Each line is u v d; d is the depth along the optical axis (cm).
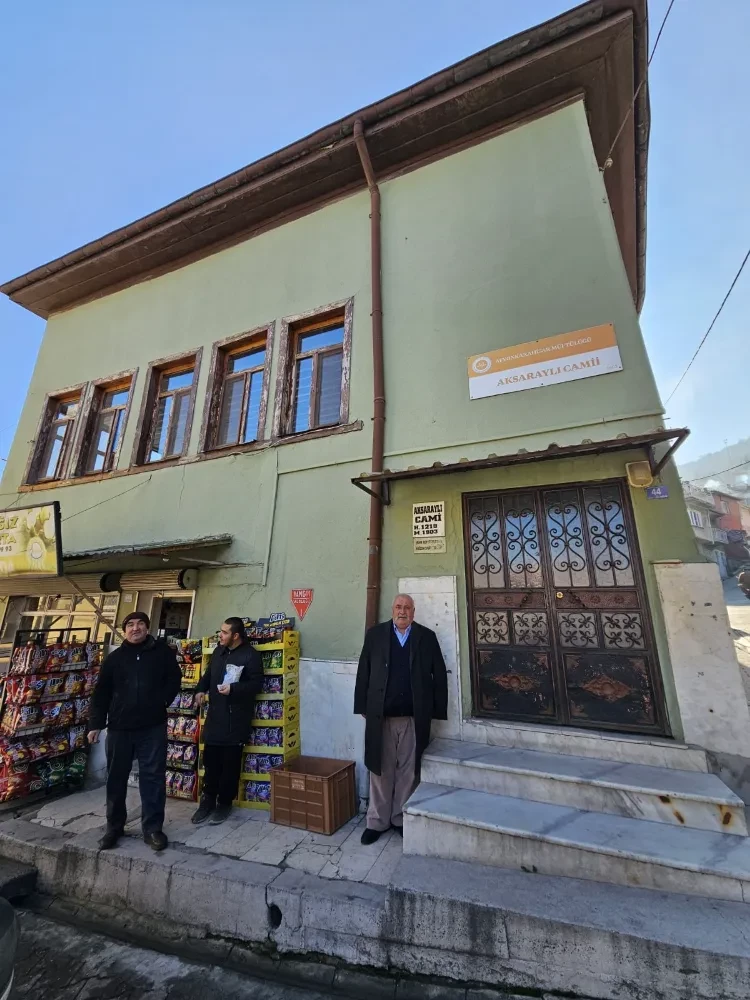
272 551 508
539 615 384
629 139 557
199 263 713
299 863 307
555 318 447
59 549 439
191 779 429
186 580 536
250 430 604
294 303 602
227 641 414
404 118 543
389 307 534
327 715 425
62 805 428
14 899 331
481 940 236
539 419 425
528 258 478
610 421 398
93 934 295
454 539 424
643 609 354
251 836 348
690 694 325
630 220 691
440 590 412
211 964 265
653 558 356
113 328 759
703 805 269
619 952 214
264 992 243
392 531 452
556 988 221
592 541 382
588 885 248
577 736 338
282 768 393
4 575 473
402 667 365
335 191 626
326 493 500
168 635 626
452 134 558
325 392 569
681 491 361
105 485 657
